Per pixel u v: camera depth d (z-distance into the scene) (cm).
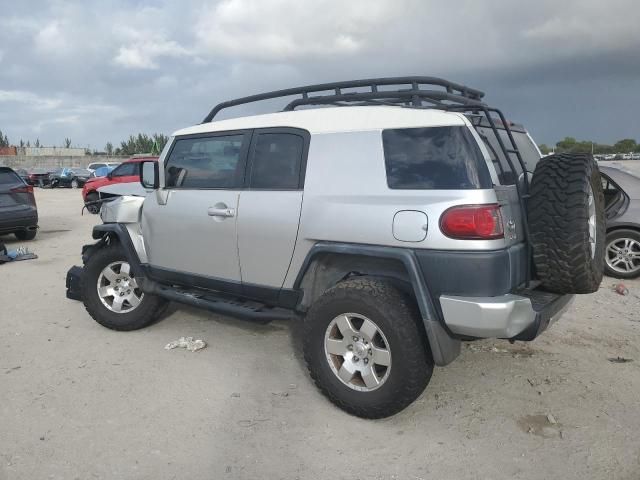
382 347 341
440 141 329
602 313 568
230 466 300
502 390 388
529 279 340
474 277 309
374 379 341
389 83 395
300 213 376
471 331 312
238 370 429
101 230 510
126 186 566
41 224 1441
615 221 712
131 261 496
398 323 326
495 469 295
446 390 389
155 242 482
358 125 362
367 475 291
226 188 428
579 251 320
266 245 398
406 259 325
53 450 315
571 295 380
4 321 565
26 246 1073
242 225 409
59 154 7312
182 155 465
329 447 318
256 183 409
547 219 327
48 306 622
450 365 431
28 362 449
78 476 291
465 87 425
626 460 301
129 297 519
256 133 416
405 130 342
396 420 349
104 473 293
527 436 328
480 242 309
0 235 1184
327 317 354
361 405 345
